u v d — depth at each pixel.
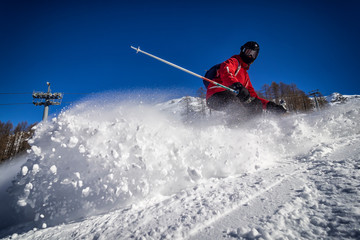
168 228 0.97
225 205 1.09
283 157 2.50
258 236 0.72
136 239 0.93
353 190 0.92
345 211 0.76
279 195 1.08
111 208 1.73
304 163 1.77
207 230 0.88
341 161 1.49
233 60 3.18
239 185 1.44
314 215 0.80
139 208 1.46
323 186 1.07
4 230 1.90
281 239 0.68
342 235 0.63
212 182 1.72
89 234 1.15
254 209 0.98
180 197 1.45
